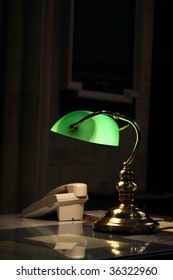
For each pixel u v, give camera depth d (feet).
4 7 10.53
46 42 10.66
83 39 11.66
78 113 6.44
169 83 12.91
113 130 6.37
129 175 6.49
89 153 11.90
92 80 11.85
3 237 5.83
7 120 10.43
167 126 12.96
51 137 11.23
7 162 10.42
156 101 13.00
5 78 10.45
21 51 10.55
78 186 7.28
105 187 12.17
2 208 10.39
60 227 6.61
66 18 11.36
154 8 12.97
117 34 12.33
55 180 11.28
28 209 7.39
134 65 12.68
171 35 12.91
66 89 11.34
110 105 12.26
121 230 6.19
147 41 12.96
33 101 10.55
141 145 12.88
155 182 12.97
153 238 5.99
